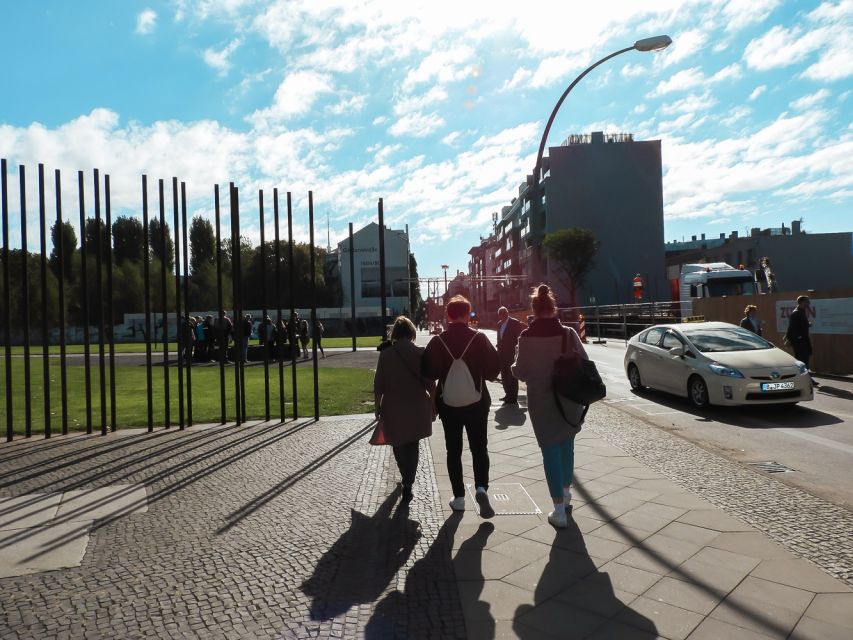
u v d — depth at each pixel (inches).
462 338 186.9
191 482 233.9
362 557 156.8
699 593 132.3
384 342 211.6
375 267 3125.0
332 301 3065.9
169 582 143.9
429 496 209.3
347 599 133.6
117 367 860.0
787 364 379.9
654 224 2674.7
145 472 251.0
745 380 373.1
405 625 121.7
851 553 152.3
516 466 246.7
